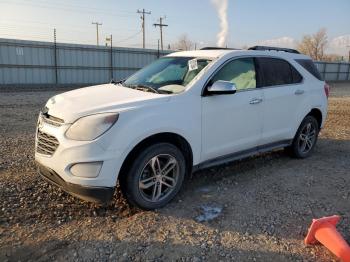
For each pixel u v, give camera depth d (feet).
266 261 10.36
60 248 10.68
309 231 11.22
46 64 87.92
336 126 31.24
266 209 13.58
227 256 10.52
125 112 12.00
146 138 12.51
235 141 15.71
